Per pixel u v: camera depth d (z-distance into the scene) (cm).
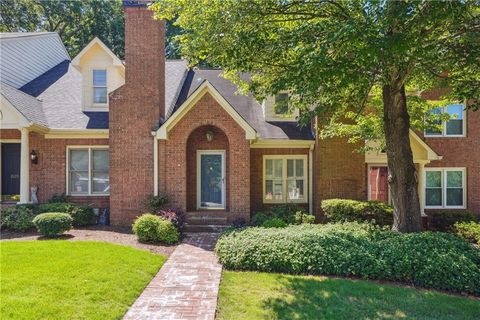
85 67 1486
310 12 848
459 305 588
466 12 718
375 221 1136
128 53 1300
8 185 1463
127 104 1292
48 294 563
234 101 1606
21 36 1664
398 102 961
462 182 1513
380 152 1276
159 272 734
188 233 1183
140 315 529
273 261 759
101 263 729
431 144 1512
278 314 536
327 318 524
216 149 1374
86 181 1426
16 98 1335
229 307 562
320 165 1363
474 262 718
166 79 1670
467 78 941
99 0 3167
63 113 1455
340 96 926
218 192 1379
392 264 716
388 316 536
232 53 795
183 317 522
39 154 1405
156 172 1268
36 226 1034
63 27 3212
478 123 1505
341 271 726
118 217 1279
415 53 695
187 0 796
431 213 1452
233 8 780
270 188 1488
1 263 710
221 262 805
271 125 1509
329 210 1254
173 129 1271
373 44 631
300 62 698
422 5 664
